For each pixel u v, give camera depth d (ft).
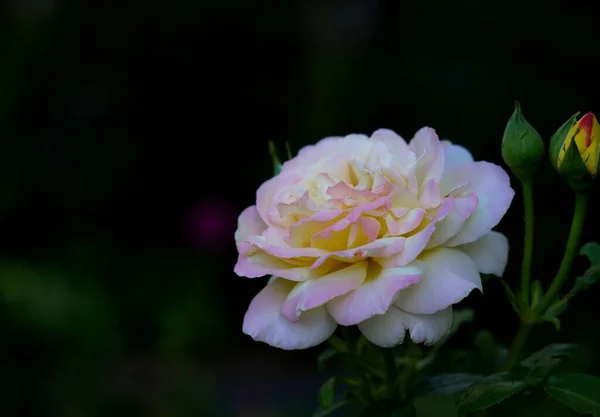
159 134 14.90
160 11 14.44
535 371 3.07
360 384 3.49
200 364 13.06
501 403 3.53
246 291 13.91
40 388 11.35
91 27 14.49
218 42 14.57
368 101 12.13
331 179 2.99
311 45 14.10
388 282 2.70
